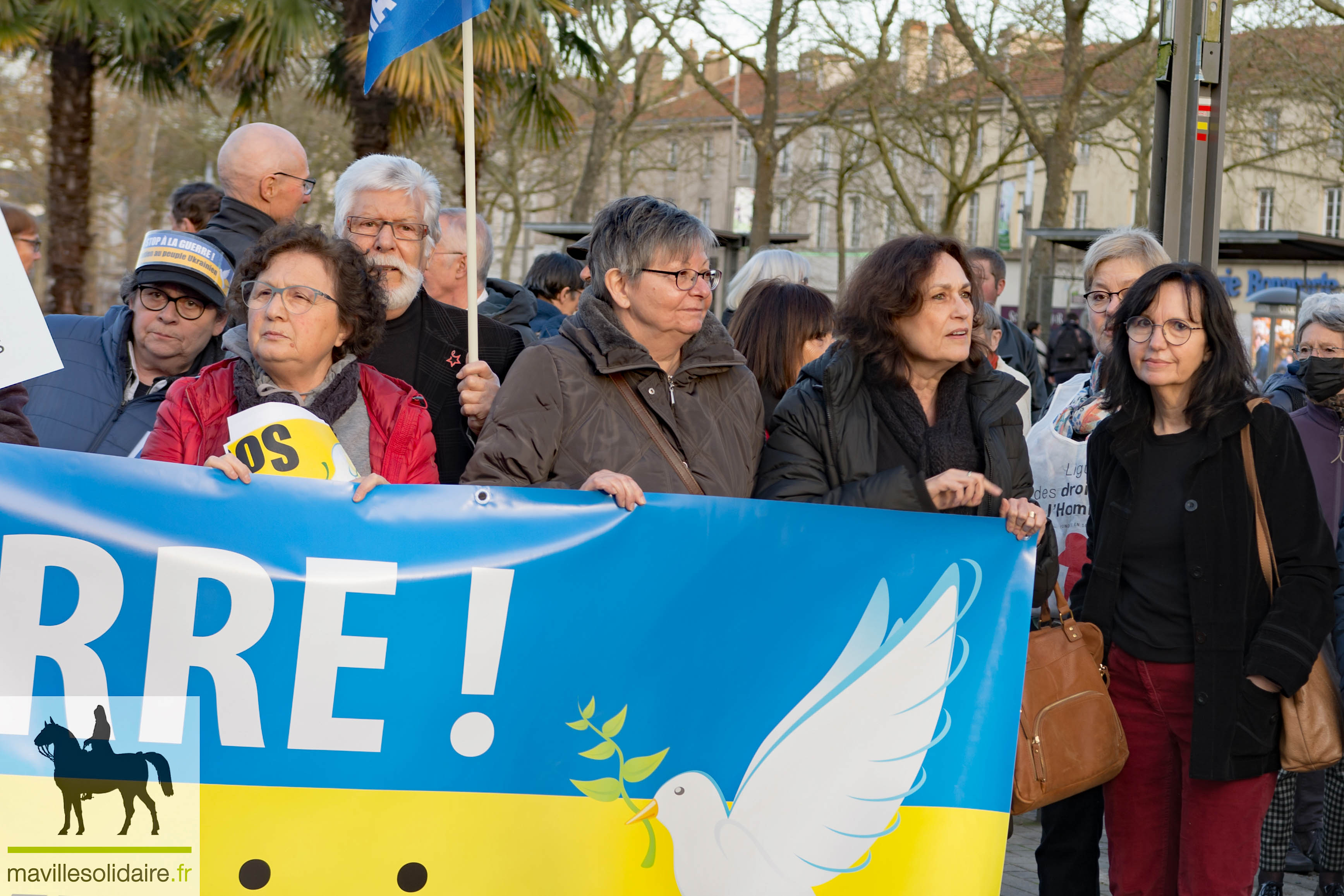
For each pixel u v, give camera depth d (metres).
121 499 2.88
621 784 3.04
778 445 3.37
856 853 3.11
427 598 2.98
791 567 3.12
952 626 3.17
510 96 14.69
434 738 2.97
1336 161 28.25
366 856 2.94
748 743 3.09
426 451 3.24
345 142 32.19
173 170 36.81
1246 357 3.41
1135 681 3.45
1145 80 26.67
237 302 3.15
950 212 29.86
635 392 3.21
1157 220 6.07
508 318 6.05
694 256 3.16
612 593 3.05
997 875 3.15
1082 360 16.55
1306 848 5.16
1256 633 3.30
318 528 2.95
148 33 13.38
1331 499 4.76
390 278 3.70
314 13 12.34
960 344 3.28
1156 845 3.50
